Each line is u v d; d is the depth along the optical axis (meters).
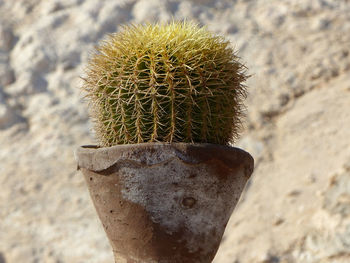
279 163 2.42
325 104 2.58
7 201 2.44
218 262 2.10
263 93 2.65
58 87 2.78
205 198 1.01
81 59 2.85
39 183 2.49
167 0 2.97
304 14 3.00
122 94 0.99
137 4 2.98
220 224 1.05
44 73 2.83
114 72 1.01
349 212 2.10
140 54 0.99
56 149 2.59
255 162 2.42
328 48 2.80
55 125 2.66
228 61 1.04
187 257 1.02
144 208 1.00
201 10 2.95
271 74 2.71
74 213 2.38
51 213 2.39
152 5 2.93
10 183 2.49
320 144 2.42
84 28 2.93
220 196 1.02
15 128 2.68
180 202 1.00
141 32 1.04
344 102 2.56
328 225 2.08
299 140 2.46
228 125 1.05
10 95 2.77
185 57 0.99
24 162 2.56
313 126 2.51
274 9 3.02
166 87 0.98
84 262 2.22
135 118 1.00
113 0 3.01
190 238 1.01
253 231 2.18
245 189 2.36
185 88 0.98
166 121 1.00
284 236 2.12
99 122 1.06
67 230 2.33
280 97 2.64
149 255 1.02
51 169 2.54
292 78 2.70
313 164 2.34
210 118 1.01
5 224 2.37
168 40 1.01
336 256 2.00
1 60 2.86
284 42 2.85
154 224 1.00
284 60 2.77
